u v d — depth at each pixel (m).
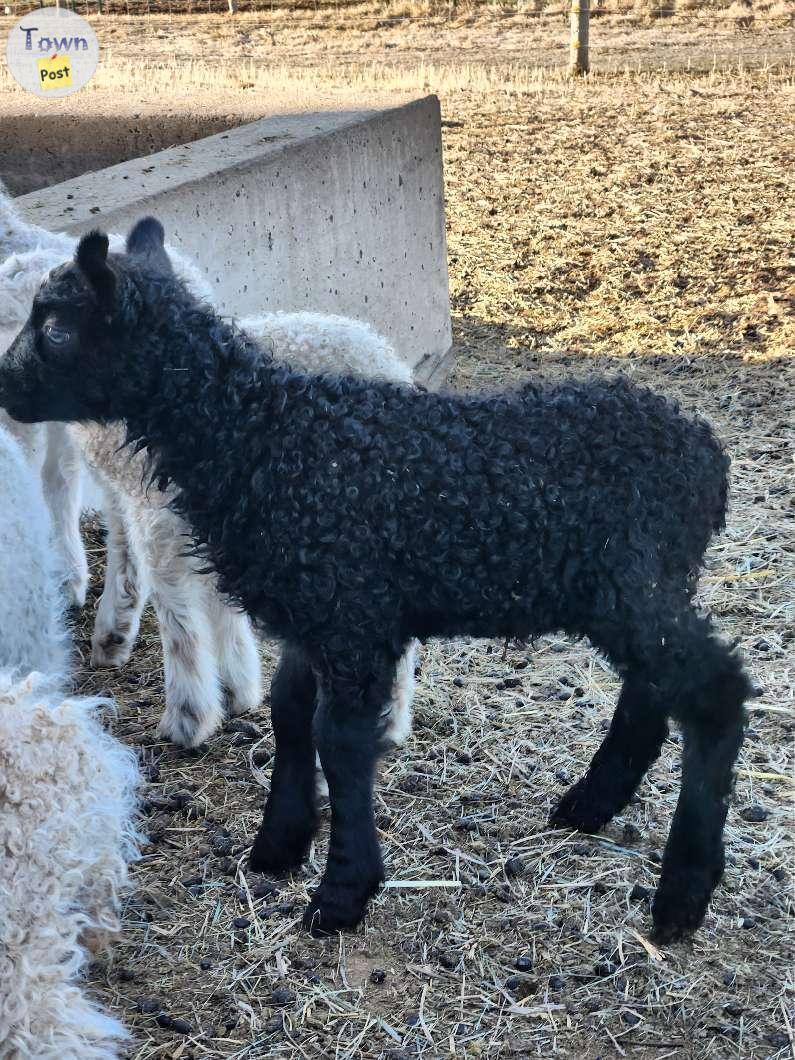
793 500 1.95
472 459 1.15
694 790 1.19
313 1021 1.15
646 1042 1.13
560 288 3.04
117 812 1.08
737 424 2.21
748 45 6.48
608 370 2.52
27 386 1.21
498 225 3.51
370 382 1.22
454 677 1.61
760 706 1.51
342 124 2.32
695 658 1.17
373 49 7.08
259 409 1.18
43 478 1.77
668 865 1.21
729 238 3.26
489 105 5.21
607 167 4.05
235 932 1.25
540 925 1.25
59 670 1.34
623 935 1.23
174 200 1.81
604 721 1.52
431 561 1.16
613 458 1.16
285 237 2.09
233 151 2.07
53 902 1.00
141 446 1.23
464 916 1.26
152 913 1.27
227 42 7.45
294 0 9.10
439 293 2.78
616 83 5.58
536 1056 1.12
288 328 1.47
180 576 1.48
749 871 1.29
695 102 5.03
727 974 1.18
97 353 1.18
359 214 2.36
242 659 1.58
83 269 1.16
